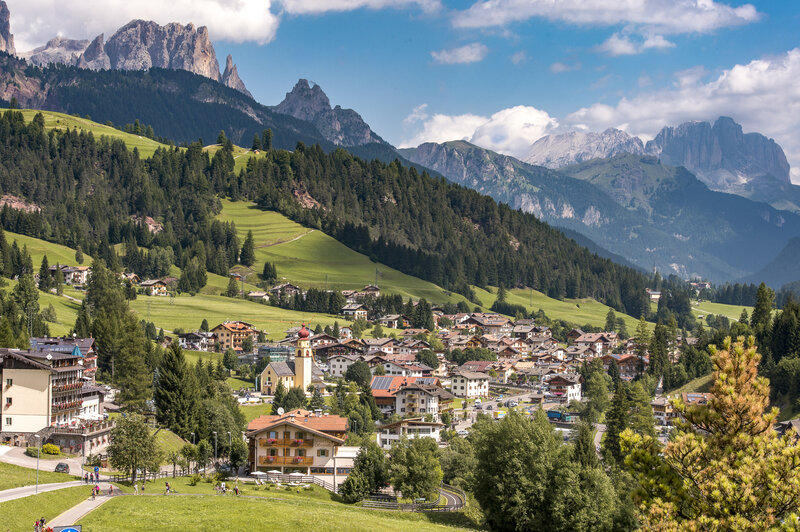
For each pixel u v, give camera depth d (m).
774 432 54.91
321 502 118.69
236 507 98.00
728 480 51.94
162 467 137.25
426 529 100.19
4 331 192.62
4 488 98.12
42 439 132.38
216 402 179.00
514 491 109.31
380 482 133.62
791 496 50.88
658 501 53.53
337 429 152.38
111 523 87.44
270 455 147.75
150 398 197.62
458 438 178.00
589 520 101.81
